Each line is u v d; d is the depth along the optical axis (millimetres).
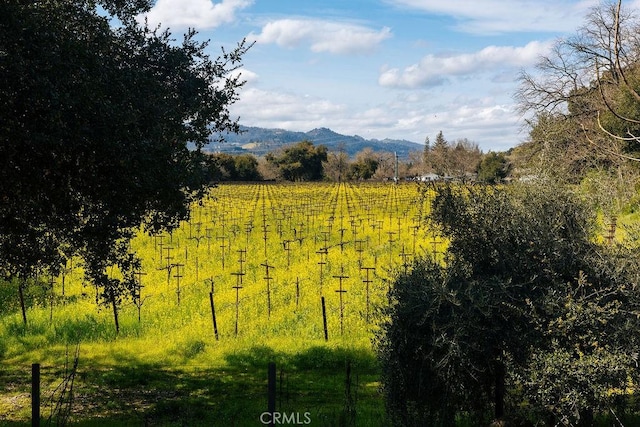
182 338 15961
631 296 7820
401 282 8227
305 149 116375
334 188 80625
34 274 10250
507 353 7820
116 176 8492
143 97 8953
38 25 7574
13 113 7637
